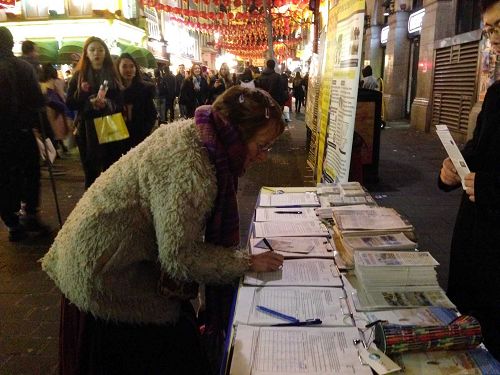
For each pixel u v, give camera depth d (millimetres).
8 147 4395
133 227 1454
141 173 1444
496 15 1609
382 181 6676
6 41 4363
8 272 3963
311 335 1465
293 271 1913
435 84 11891
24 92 4410
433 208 5402
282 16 22469
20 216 5160
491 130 1830
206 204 1443
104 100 4445
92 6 18031
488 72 9055
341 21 3637
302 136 12297
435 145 10000
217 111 1509
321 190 3051
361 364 1319
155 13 27062
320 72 5375
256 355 1365
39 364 2740
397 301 1649
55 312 3326
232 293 1980
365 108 6250
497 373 1282
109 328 1566
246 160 1603
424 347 1354
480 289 1837
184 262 1445
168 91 15570
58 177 7371
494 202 1660
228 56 47344
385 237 2027
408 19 14867
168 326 1628
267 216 2617
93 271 1446
